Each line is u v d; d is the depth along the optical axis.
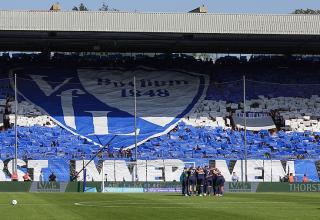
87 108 76.62
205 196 50.94
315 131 75.75
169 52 86.88
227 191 62.50
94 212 32.41
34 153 68.81
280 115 77.75
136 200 43.66
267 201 43.16
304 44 81.44
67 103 77.00
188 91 80.25
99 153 69.50
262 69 84.56
